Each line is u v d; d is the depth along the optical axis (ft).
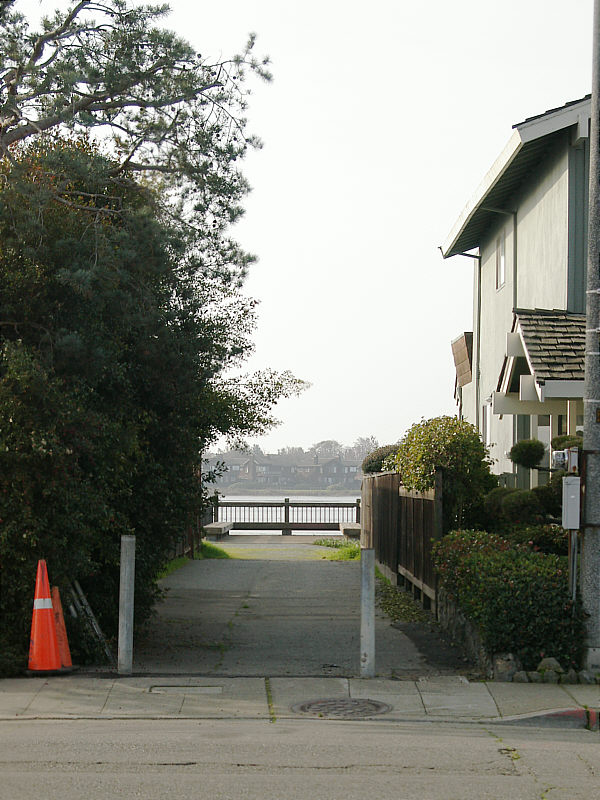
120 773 22.85
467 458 52.60
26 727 28.81
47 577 36.86
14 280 39.91
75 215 41.57
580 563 37.01
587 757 25.32
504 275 76.23
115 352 41.91
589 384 35.63
